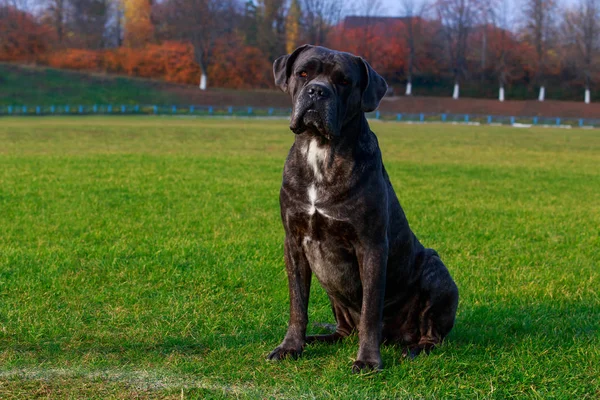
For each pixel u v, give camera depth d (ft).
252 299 20.43
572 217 38.55
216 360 15.15
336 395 13.51
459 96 298.15
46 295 20.11
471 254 28.32
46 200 38.60
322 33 294.66
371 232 14.82
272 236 30.09
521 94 295.69
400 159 75.36
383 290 15.08
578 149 100.99
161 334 16.85
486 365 15.21
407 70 301.02
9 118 180.14
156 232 30.50
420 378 14.42
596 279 24.36
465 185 52.26
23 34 284.41
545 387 14.15
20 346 15.88
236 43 292.20
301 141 15.17
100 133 109.19
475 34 306.14
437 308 16.53
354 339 16.93
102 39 324.60
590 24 274.16
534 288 22.58
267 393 13.51
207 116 213.25
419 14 304.09
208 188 45.42
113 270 23.20
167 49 287.89
